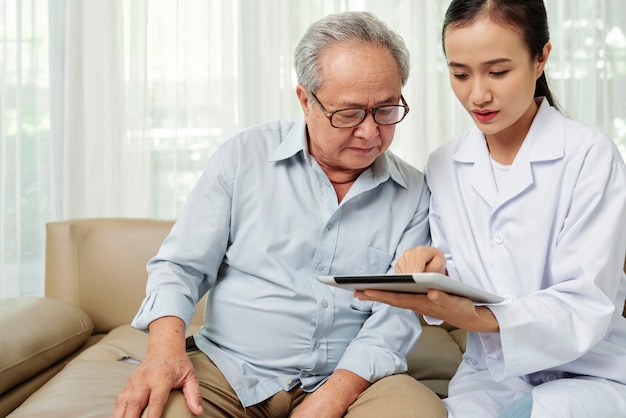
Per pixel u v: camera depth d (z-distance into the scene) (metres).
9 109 3.14
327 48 1.32
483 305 1.26
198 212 1.47
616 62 3.15
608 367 1.29
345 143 1.36
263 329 1.43
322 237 1.46
